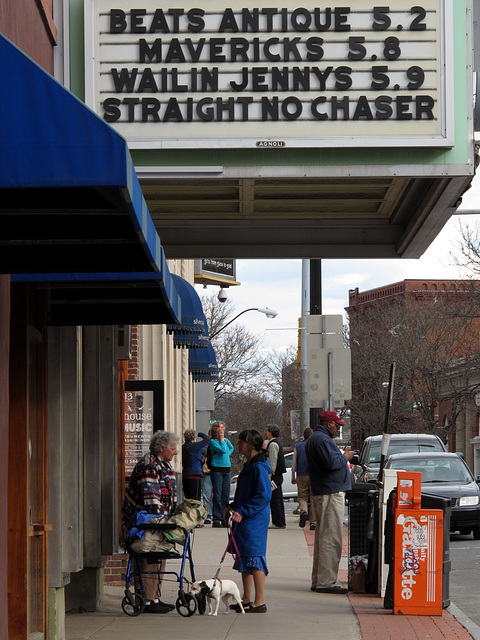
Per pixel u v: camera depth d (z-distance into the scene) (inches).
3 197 263.4
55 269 305.6
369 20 474.9
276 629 468.1
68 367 437.7
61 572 418.6
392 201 577.9
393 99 472.7
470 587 676.7
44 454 412.2
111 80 472.4
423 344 2561.5
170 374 1080.8
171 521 503.8
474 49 497.4
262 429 4072.3
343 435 2783.0
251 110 472.1
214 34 474.0
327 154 475.2
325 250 625.3
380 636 445.4
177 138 471.2
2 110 220.4
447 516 532.1
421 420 2664.9
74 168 218.8
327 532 600.7
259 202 582.9
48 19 435.8
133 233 282.7
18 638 366.9
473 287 2137.1
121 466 616.4
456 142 474.9
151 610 525.3
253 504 522.0
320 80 472.1
